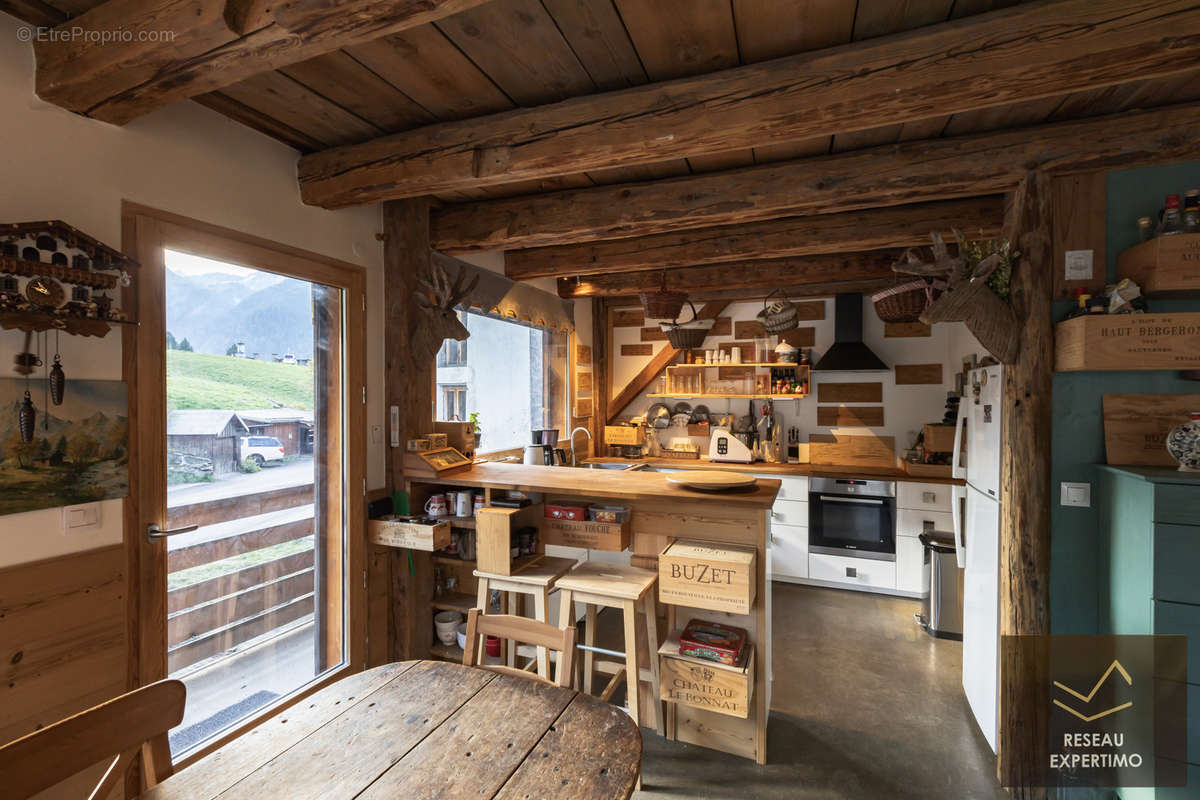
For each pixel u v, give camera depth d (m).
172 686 1.19
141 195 1.83
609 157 1.95
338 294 2.65
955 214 2.91
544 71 1.81
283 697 2.32
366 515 2.71
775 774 2.23
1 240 1.45
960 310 2.11
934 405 4.58
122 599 1.77
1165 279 1.83
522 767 1.17
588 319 5.28
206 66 1.45
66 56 1.51
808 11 1.51
